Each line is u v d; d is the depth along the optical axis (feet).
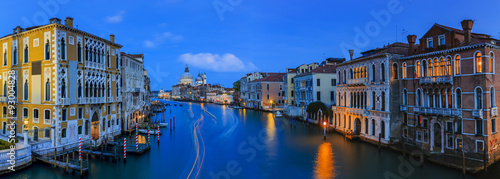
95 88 101.30
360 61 108.78
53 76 84.07
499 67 73.10
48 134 86.33
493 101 71.72
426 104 84.79
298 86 189.78
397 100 94.58
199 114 240.32
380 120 97.19
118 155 84.89
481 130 70.38
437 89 81.20
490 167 68.90
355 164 78.64
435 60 81.46
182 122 182.70
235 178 69.26
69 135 88.43
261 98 264.11
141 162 83.15
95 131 93.97
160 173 73.46
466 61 72.90
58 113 84.48
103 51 106.32
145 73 220.64
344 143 105.19
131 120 144.46
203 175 71.67
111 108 112.47
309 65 200.13
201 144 108.37
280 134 128.98
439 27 81.35
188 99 572.51
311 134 127.03
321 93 165.48
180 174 72.74
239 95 372.79
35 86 88.79
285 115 208.95
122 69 131.44
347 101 119.44
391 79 93.71
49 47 85.25
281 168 76.69
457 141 75.56
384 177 67.67
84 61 94.58
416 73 87.86
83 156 87.35
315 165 78.69
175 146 105.09
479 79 70.08
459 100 75.46
